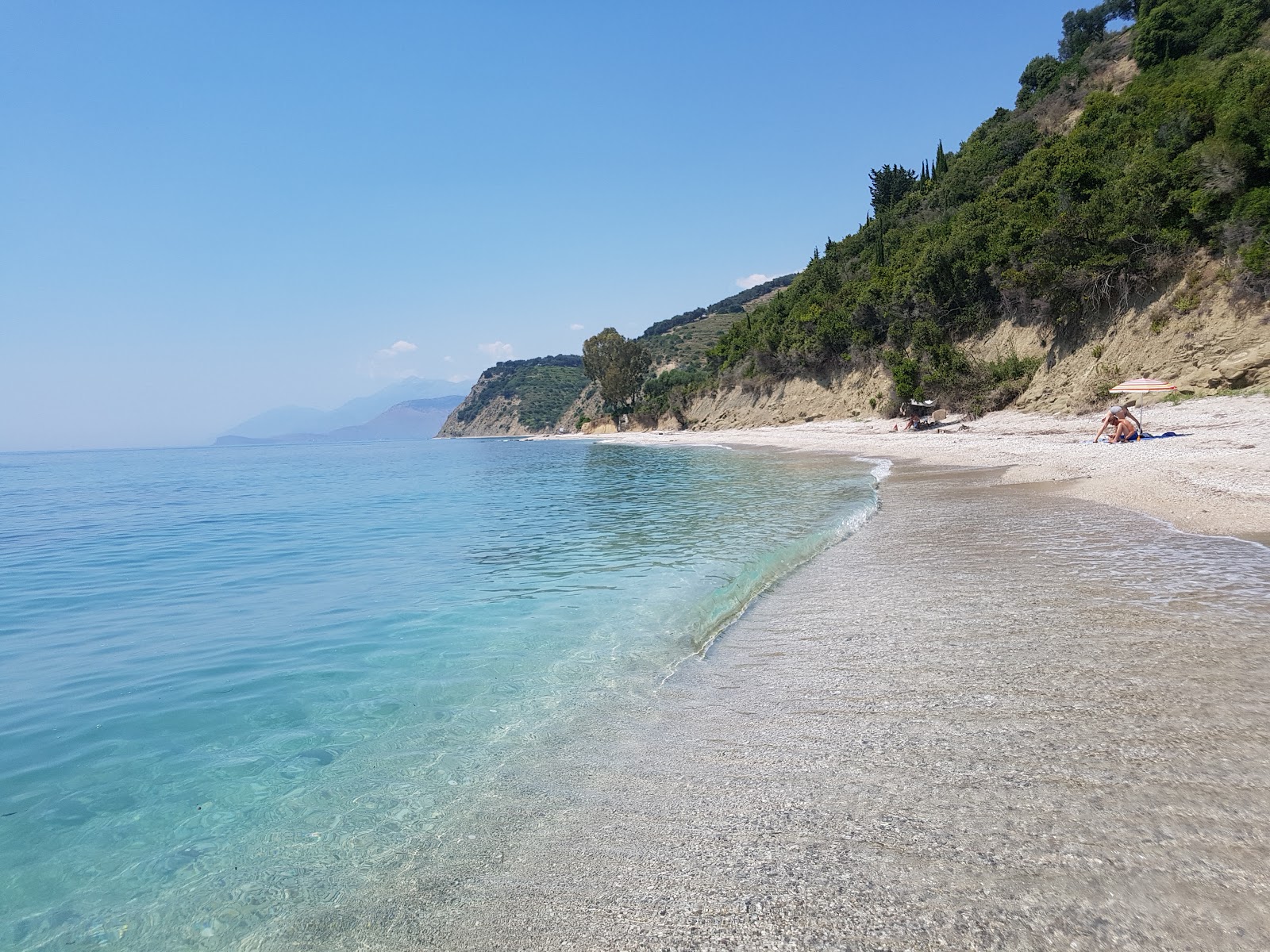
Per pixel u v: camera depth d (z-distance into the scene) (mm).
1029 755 4059
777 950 2703
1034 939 2609
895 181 86938
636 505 19781
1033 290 38688
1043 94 69688
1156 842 3115
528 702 5707
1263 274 26531
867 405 55156
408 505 23297
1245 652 5383
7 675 7109
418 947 2920
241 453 106312
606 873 3350
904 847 3299
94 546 16297
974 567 9180
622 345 112188
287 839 3852
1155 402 27766
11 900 3412
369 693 6082
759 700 5445
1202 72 45062
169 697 6250
